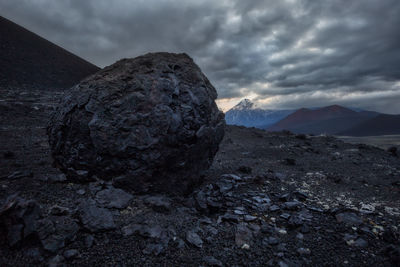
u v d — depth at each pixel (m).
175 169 6.54
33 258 3.45
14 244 3.54
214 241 4.60
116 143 5.79
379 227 5.52
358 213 6.39
